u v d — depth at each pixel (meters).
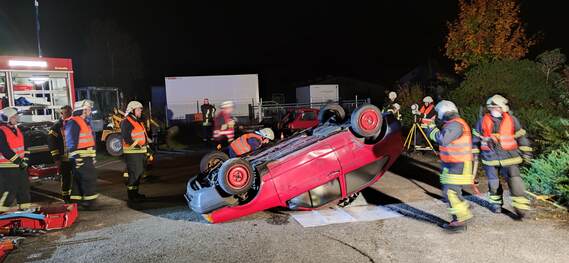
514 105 11.93
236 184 5.83
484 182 8.22
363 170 6.81
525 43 17.84
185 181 10.28
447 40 18.66
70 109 8.49
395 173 9.56
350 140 6.58
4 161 7.20
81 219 7.10
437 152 11.80
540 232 5.52
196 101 25.94
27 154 7.65
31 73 12.01
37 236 6.27
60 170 8.50
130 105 8.23
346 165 6.54
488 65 13.34
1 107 11.38
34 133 11.04
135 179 8.21
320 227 6.07
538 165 7.15
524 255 4.87
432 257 4.93
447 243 5.30
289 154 6.42
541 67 13.74
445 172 5.70
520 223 5.88
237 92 26.14
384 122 7.00
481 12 17.44
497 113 6.18
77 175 7.77
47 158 11.27
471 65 18.02
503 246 5.13
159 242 5.81
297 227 6.11
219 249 5.45
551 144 7.99
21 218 6.33
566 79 12.59
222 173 5.82
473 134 6.52
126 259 5.27
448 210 6.13
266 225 6.26
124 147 8.20
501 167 6.23
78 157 7.70
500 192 6.32
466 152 5.56
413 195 7.58
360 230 5.88
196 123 20.73
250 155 7.57
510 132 6.08
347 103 25.97
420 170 9.84
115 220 6.97
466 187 7.90
